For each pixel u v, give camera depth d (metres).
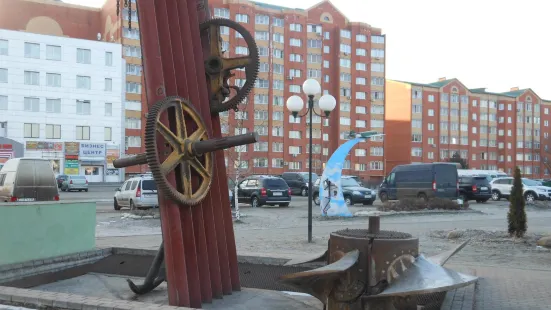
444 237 13.77
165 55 5.52
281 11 75.25
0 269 6.65
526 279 7.69
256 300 6.09
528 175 100.00
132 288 6.34
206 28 6.30
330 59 79.38
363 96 80.69
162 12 5.54
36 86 54.59
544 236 12.72
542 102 102.56
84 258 8.02
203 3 6.43
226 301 6.02
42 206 7.41
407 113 86.25
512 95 100.25
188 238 5.56
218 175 6.42
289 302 6.01
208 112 6.14
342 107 78.81
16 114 53.56
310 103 13.75
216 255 6.11
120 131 59.38
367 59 81.06
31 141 54.22
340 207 20.00
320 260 6.13
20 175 16.66
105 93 58.44
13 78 53.41
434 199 23.89
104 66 58.31
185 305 5.25
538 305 6.16
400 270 4.58
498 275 8.00
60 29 67.06
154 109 5.17
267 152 72.44
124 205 23.58
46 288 6.88
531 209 26.58
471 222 18.59
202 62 6.12
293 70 75.69
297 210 24.28
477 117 94.06
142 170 62.38
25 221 7.14
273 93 73.62
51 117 55.38
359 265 4.60
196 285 5.55
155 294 6.45
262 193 26.00
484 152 95.00
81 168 57.06
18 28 64.12
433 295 5.45
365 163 80.06
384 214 20.80
